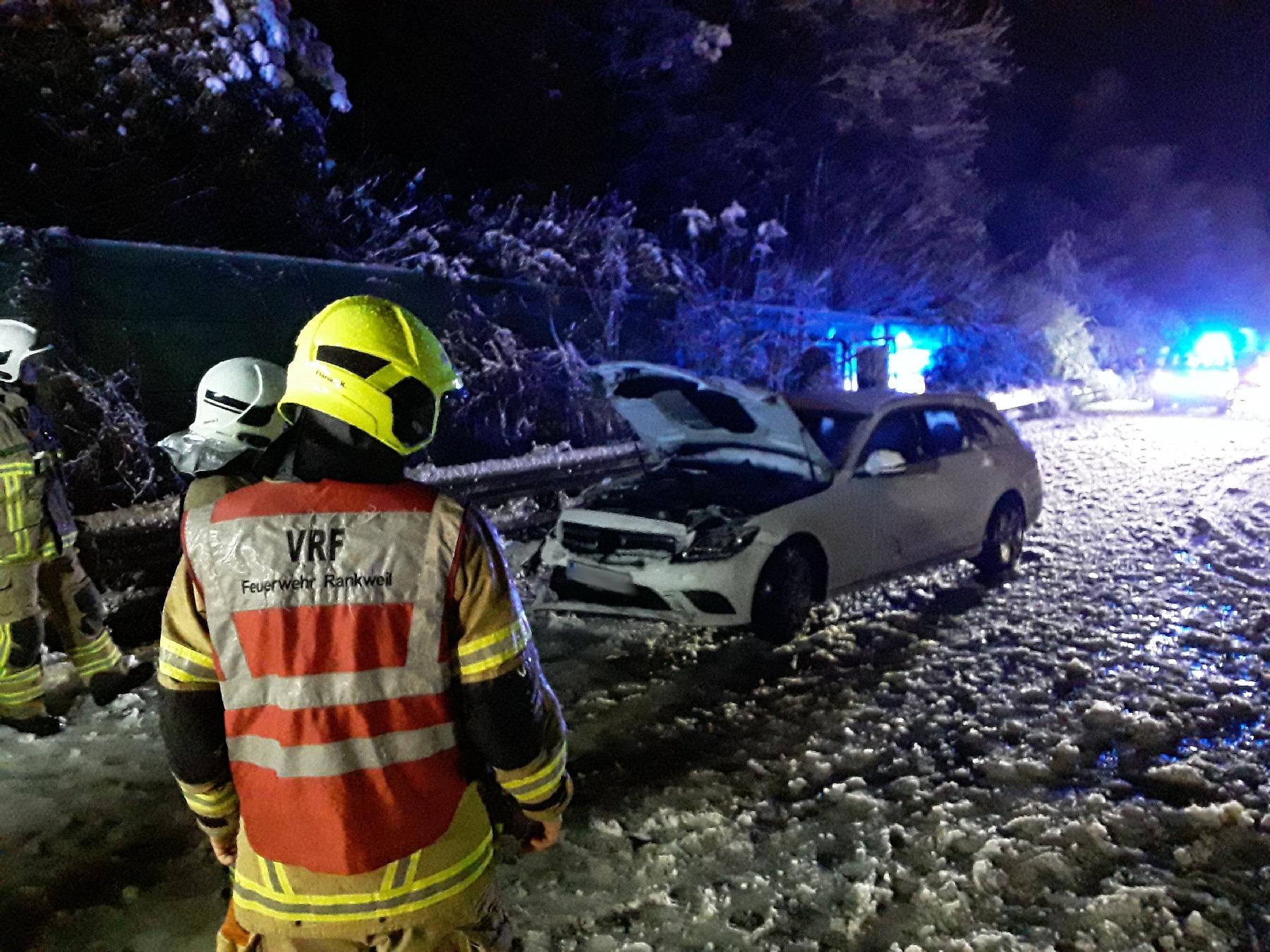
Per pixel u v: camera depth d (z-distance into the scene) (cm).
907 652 579
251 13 827
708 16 1608
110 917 324
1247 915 318
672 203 1617
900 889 337
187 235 809
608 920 320
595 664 562
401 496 170
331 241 938
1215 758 433
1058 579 742
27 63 751
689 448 723
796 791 409
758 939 310
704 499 613
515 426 952
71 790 410
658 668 557
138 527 601
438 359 181
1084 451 1439
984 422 773
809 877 345
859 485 636
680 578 559
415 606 164
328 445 171
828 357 1423
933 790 406
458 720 174
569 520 613
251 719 165
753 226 1738
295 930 167
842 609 668
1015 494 759
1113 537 874
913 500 666
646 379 646
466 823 177
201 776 175
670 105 1598
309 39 917
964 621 641
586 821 385
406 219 1115
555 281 1073
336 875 165
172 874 350
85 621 480
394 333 175
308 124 917
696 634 612
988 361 2117
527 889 337
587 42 1506
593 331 1059
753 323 1317
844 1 1722
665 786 414
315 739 162
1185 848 355
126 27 799
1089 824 375
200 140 821
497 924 183
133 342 655
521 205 1321
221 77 815
